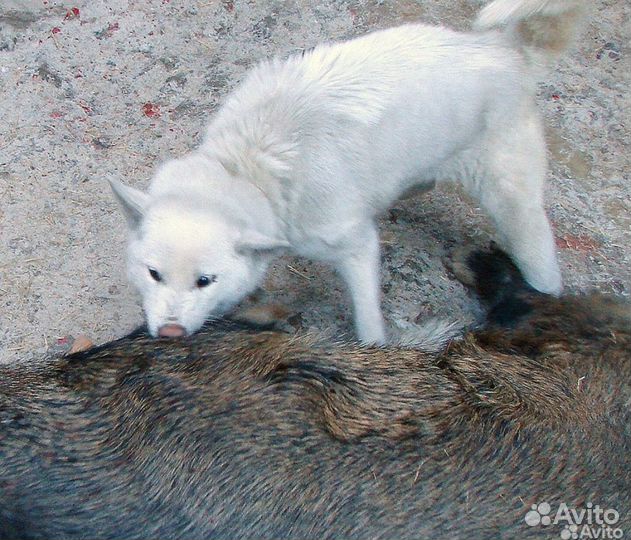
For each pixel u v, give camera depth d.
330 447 1.88
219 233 1.90
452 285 2.33
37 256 2.33
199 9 2.73
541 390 2.02
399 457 1.88
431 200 2.45
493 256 2.32
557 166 2.52
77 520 1.85
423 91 2.05
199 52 2.67
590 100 2.63
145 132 2.52
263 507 1.84
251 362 1.97
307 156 2.01
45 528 1.85
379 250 2.29
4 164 2.45
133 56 2.64
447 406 1.97
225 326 2.04
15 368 2.03
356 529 1.82
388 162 2.06
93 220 2.38
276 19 2.73
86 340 2.22
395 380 2.01
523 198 2.16
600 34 2.75
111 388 1.96
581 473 1.89
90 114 2.54
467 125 2.10
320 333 2.05
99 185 2.44
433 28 2.14
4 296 2.28
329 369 1.98
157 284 1.91
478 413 1.96
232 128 2.04
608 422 1.97
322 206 2.03
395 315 2.28
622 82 2.67
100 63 2.63
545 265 2.22
